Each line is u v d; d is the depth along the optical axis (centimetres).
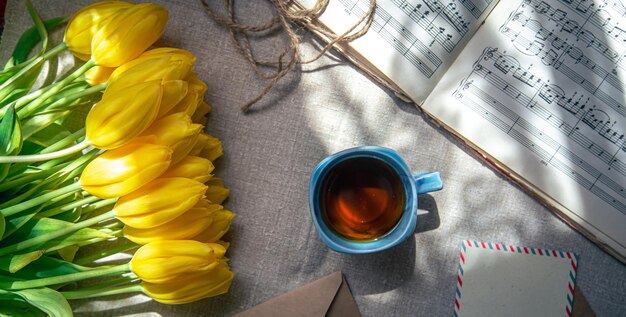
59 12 62
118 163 47
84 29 52
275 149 63
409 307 62
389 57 62
